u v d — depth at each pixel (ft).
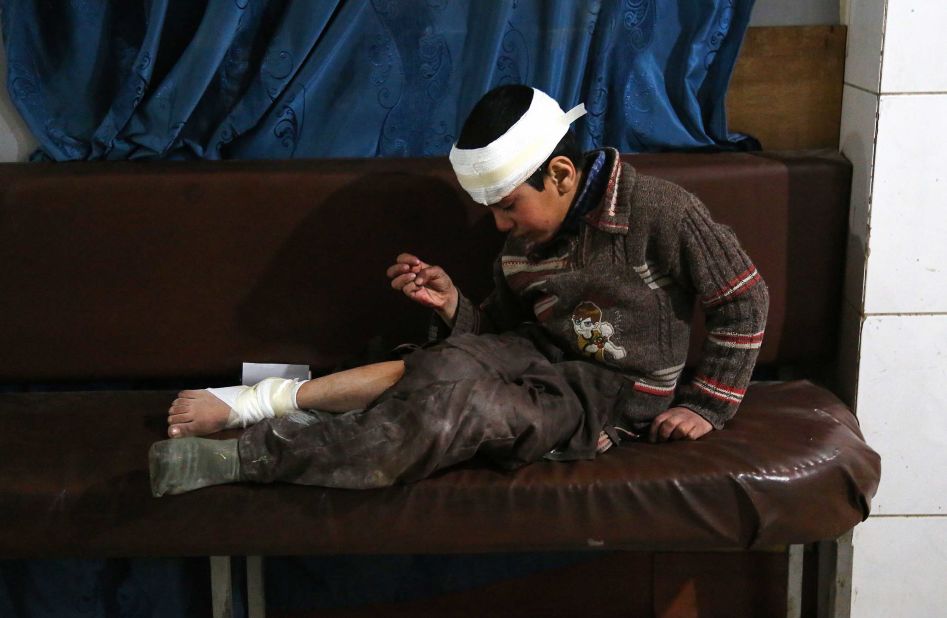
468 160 5.76
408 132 7.51
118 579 7.35
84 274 7.11
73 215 7.00
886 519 7.32
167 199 7.00
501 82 7.35
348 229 7.07
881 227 6.78
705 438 6.14
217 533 5.74
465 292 7.18
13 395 7.06
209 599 7.48
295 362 7.32
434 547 5.80
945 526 7.30
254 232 7.07
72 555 5.88
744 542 5.84
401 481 5.72
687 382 7.43
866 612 7.55
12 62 7.15
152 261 7.11
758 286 5.95
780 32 7.36
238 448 5.67
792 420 6.38
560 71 7.22
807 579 7.69
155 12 6.95
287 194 7.00
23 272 7.09
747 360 6.03
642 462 5.90
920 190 6.70
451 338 6.18
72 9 7.20
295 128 7.39
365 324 7.25
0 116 7.51
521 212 5.94
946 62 6.47
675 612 7.73
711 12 7.09
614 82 7.34
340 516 5.71
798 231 7.07
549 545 5.82
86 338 7.23
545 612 7.72
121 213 7.01
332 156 7.51
